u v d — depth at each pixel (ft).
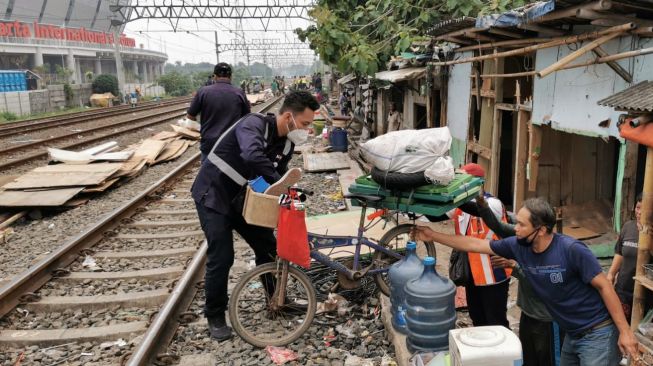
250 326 17.65
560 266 11.31
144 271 23.00
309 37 47.78
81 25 310.65
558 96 20.86
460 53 31.94
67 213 34.27
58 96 154.10
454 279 15.10
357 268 18.15
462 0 41.45
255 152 15.30
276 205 15.42
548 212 11.10
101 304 19.85
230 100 23.86
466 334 11.40
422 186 14.90
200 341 16.98
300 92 16.20
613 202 26.20
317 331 17.46
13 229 31.45
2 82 137.69
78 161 45.80
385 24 45.80
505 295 15.01
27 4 258.78
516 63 27.09
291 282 20.03
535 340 13.24
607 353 11.42
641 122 13.17
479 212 14.29
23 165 50.57
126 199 37.70
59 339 17.34
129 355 15.70
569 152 26.81
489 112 28.73
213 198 16.29
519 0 39.22
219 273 16.55
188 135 68.49
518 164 25.40
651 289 12.82
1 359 16.47
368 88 63.57
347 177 42.47
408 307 14.32
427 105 37.29
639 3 15.07
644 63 15.79
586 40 17.87
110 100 170.30
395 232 18.83
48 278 22.18
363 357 15.88
